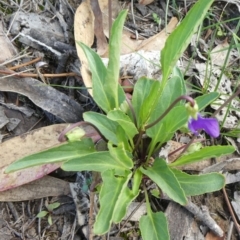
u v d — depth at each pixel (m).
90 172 0.17
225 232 0.17
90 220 0.16
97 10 0.19
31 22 0.19
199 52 0.20
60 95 0.18
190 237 0.17
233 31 0.21
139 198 0.17
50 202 0.17
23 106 0.18
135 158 0.17
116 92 0.15
